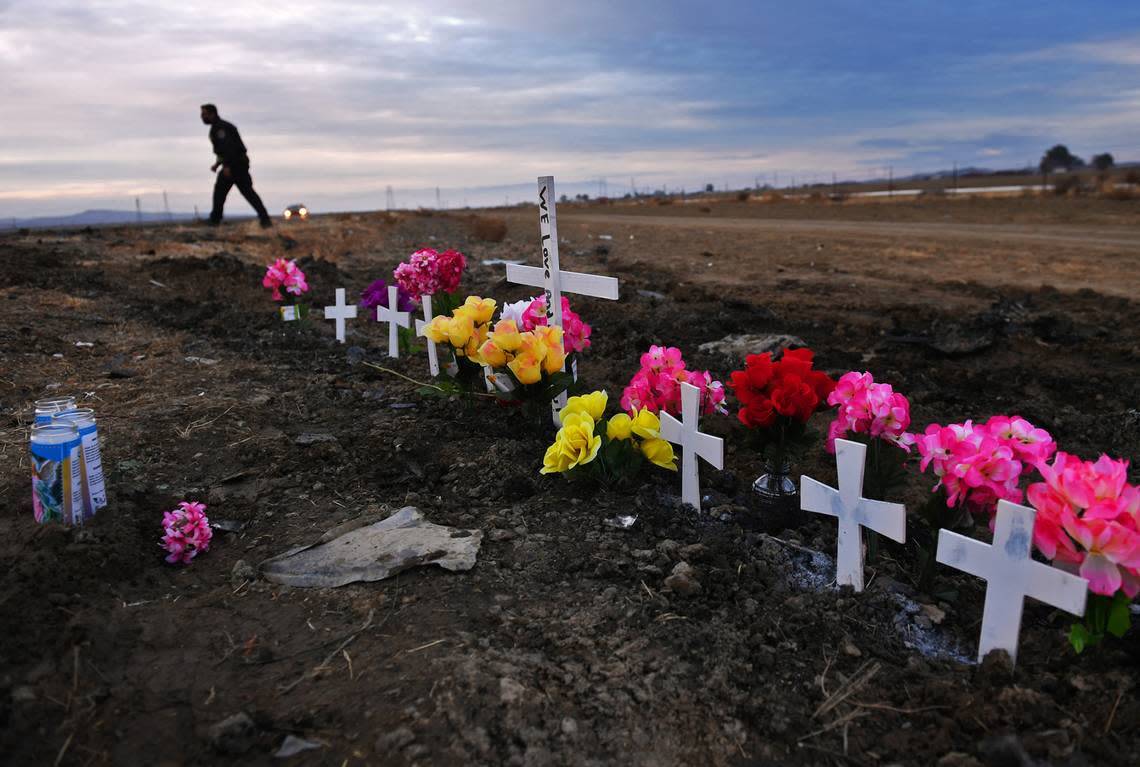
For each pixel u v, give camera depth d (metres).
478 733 2.15
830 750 2.19
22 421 4.41
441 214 51.59
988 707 2.25
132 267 10.45
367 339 7.46
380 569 3.01
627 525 3.44
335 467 4.07
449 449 4.36
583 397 3.76
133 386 5.30
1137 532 2.17
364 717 2.21
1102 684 2.34
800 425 3.63
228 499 3.64
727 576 3.02
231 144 18.22
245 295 9.41
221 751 2.08
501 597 2.88
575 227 29.11
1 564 2.77
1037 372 6.35
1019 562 2.38
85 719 2.15
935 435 2.79
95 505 3.19
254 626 2.66
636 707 2.30
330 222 25.77
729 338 7.17
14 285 8.65
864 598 2.88
